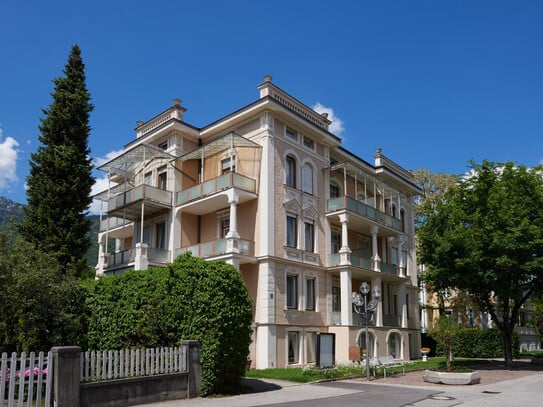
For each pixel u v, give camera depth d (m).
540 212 26.28
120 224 33.12
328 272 28.97
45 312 14.61
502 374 23.44
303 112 29.33
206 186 26.45
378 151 37.59
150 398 12.55
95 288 16.91
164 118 30.23
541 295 29.73
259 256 25.28
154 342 14.76
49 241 22.81
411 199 40.91
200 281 14.67
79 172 24.56
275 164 26.58
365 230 33.34
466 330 37.88
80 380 11.17
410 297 38.03
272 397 14.09
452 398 14.48
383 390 16.36
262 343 24.16
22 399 10.12
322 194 29.83
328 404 12.83
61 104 25.45
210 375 13.99
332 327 27.86
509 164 28.84
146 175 30.66
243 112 27.03
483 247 26.83
